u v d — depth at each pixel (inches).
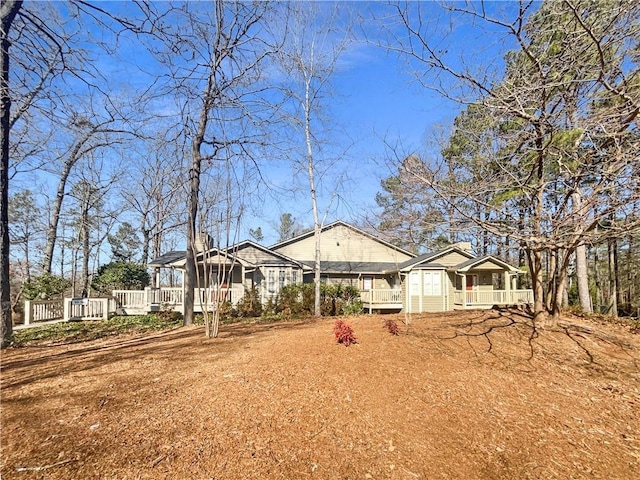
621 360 279.1
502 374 239.1
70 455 135.8
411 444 152.9
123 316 622.2
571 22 211.6
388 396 192.7
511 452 154.2
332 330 338.3
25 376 232.7
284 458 138.5
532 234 242.5
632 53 201.6
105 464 130.7
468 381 221.3
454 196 249.3
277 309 623.5
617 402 211.8
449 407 187.5
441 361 250.2
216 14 464.8
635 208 203.9
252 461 135.5
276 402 181.0
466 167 277.4
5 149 372.8
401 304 800.9
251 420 163.9
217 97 487.2
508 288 761.0
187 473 127.3
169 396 189.0
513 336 315.0
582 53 217.8
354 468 135.3
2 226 369.4
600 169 218.5
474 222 252.5
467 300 757.9
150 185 1109.1
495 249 319.3
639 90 196.9
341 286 670.5
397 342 282.5
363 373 218.7
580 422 185.5
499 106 227.6
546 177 263.6
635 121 196.4
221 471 129.3
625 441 170.2
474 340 301.9
